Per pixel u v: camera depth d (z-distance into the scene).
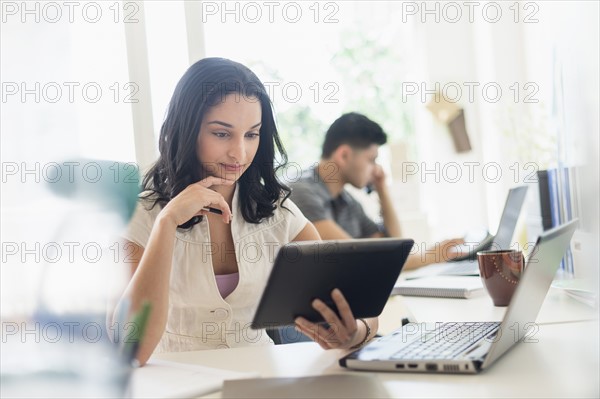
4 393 0.91
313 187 2.83
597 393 0.85
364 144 2.92
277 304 1.09
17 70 3.18
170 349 1.65
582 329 1.23
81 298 1.32
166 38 3.17
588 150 1.71
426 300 1.76
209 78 1.61
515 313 1.00
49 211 3.15
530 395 0.86
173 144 1.66
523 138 3.20
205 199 1.47
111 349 0.95
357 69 3.72
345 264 1.09
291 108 3.62
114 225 1.48
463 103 3.74
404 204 3.73
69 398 0.92
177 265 1.62
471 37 3.73
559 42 2.12
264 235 1.73
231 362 1.20
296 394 0.93
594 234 1.64
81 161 1.39
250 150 1.65
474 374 0.97
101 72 3.15
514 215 2.23
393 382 0.96
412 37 3.79
